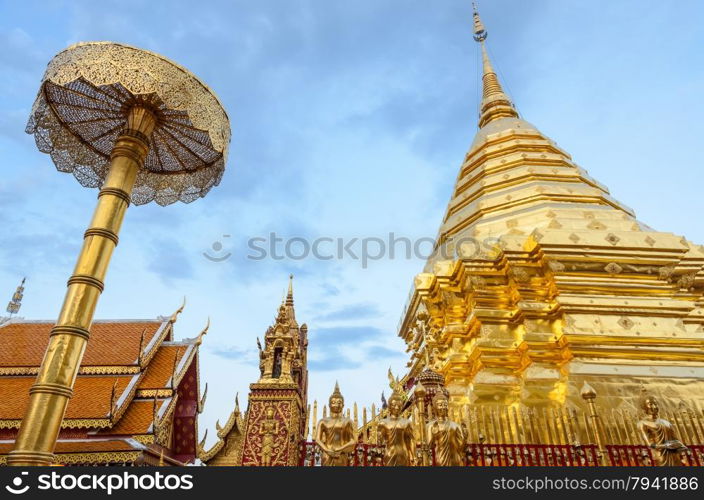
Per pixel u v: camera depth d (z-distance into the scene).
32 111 8.87
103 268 6.89
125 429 18.92
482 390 12.22
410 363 17.69
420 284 15.78
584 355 11.95
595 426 9.11
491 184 18.45
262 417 8.84
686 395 11.39
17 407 19.19
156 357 23.20
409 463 8.00
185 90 8.34
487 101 26.27
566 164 18.97
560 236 13.33
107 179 7.61
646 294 13.12
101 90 9.42
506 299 13.94
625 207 18.17
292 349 9.99
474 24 30.12
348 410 8.51
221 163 11.12
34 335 24.00
